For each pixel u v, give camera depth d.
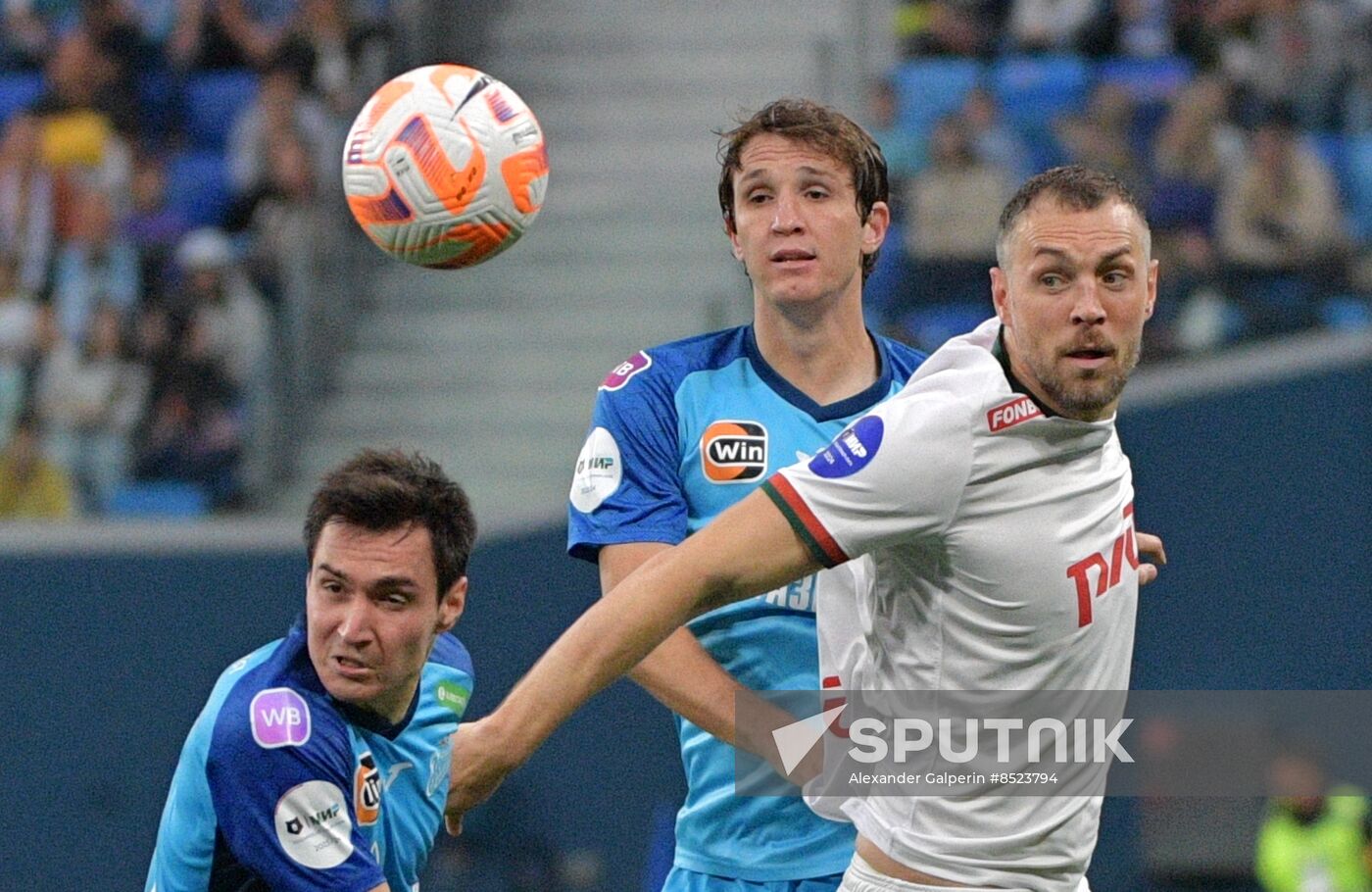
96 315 40.00
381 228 15.18
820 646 15.55
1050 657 12.80
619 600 12.30
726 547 12.24
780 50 46.94
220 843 13.08
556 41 47.94
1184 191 39.66
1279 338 37.41
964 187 39.19
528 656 32.12
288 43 44.84
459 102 15.13
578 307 42.03
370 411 40.75
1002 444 12.35
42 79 48.81
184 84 45.84
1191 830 29.69
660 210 43.56
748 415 16.20
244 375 39.06
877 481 12.18
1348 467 30.70
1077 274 12.15
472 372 41.22
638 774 31.42
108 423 39.00
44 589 33.03
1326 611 30.53
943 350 12.95
